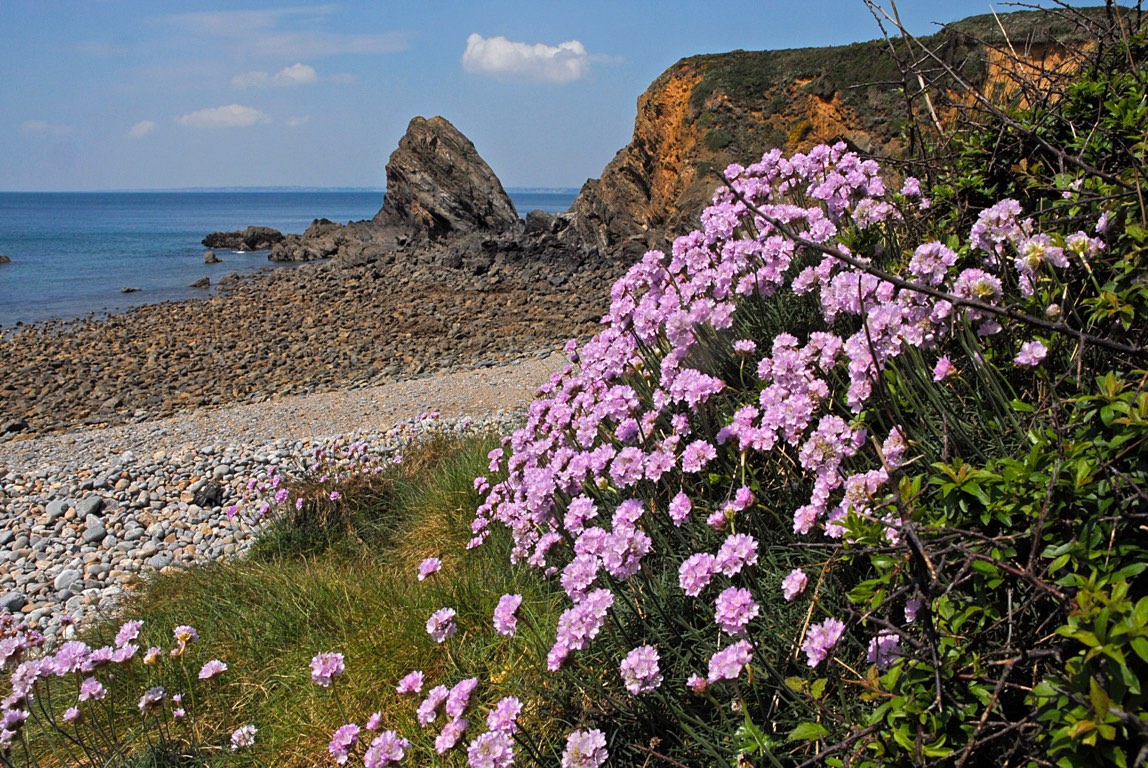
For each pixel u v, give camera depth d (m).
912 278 2.84
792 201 4.96
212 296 28.92
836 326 3.80
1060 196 3.34
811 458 2.81
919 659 2.00
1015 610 1.94
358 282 27.23
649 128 23.28
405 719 3.63
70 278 37.97
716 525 2.91
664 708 2.79
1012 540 1.96
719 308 3.61
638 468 3.27
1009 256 2.91
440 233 34.69
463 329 19.23
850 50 18.67
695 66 21.84
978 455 2.63
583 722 2.93
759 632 2.78
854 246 3.72
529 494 3.61
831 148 4.75
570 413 4.29
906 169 4.53
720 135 20.38
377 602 4.52
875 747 2.02
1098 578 1.84
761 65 20.27
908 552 2.08
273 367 17.38
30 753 4.05
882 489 2.54
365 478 6.90
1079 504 1.97
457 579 4.48
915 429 2.91
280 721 3.91
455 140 35.06
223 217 144.25
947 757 1.91
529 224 32.06
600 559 2.99
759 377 3.57
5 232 82.81
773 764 2.30
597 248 26.25
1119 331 2.46
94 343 21.34
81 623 6.11
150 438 11.86
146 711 3.82
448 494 5.93
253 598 5.19
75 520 8.62
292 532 6.33
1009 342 2.82
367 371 15.83
